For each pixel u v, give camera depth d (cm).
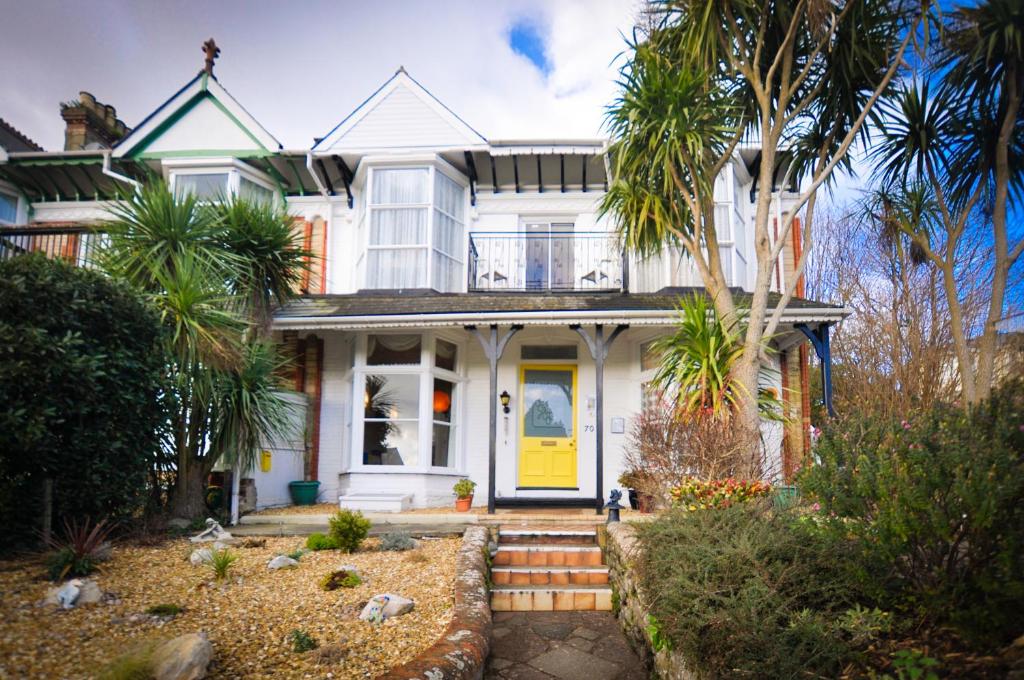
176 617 406
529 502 966
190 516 739
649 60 699
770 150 699
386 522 806
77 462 557
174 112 1132
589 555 691
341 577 505
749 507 456
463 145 1108
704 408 656
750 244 1140
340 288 1148
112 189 1174
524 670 459
